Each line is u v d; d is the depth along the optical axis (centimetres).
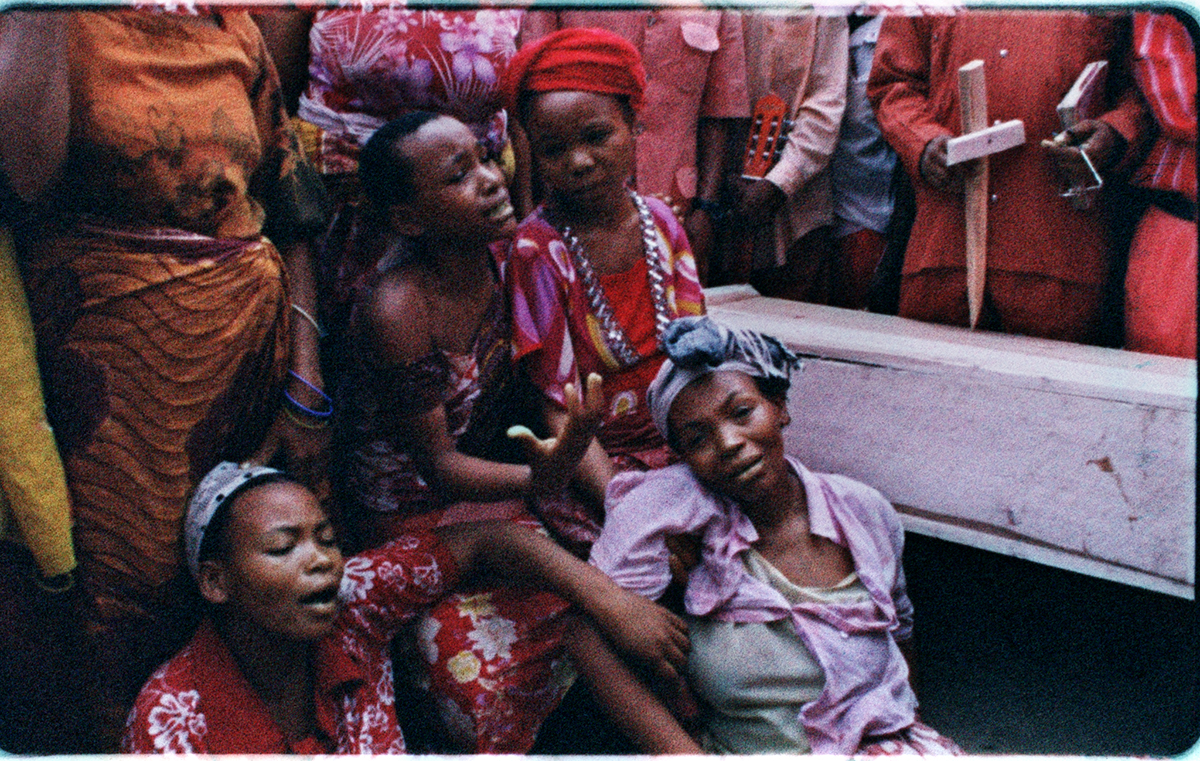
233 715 141
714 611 152
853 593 152
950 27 214
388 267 164
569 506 176
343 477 181
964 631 204
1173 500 170
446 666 158
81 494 145
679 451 155
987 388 185
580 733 180
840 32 245
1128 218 212
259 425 161
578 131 162
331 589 141
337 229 179
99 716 154
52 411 142
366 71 170
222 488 141
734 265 265
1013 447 184
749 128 251
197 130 141
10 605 147
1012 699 187
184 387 145
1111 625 204
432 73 172
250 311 148
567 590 154
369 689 153
